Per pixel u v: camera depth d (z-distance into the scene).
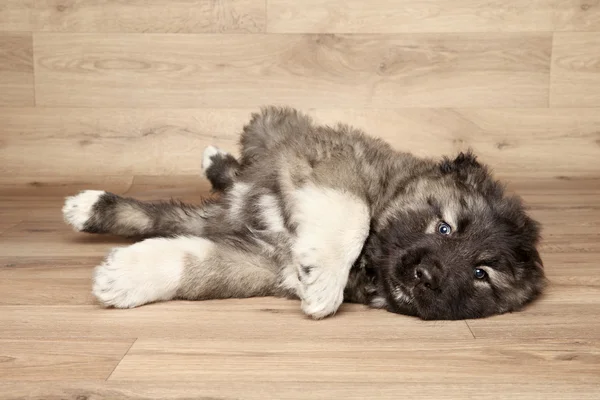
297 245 1.01
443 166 1.11
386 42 1.61
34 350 0.87
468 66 1.62
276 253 1.06
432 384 0.80
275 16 1.59
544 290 1.11
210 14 1.58
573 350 0.91
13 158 1.60
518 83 1.64
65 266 1.14
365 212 1.03
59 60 1.58
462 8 1.61
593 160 1.65
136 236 1.22
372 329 0.98
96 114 1.59
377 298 1.05
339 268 1.00
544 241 1.29
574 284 1.13
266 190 1.10
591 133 1.65
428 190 1.07
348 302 1.07
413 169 1.12
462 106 1.64
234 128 1.61
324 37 1.60
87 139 1.60
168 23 1.58
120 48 1.58
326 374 0.82
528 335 0.97
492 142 1.65
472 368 0.85
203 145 1.62
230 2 1.58
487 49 1.62
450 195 1.06
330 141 1.12
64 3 1.56
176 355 0.86
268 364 0.84
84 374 0.80
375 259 1.04
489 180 1.10
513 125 1.65
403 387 0.79
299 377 0.81
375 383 0.80
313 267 0.99
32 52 1.57
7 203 1.48
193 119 1.61
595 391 0.79
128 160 1.61
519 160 1.65
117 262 1.01
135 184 1.60
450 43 1.62
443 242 1.02
